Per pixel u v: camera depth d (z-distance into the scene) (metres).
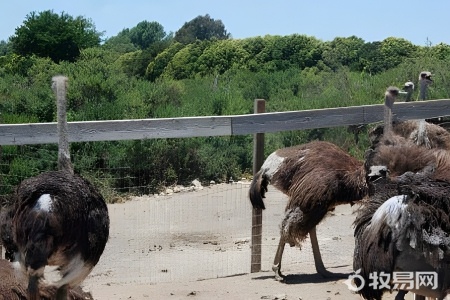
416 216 4.12
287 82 22.33
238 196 11.59
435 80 16.66
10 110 14.01
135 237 8.90
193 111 15.38
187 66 31.58
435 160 5.15
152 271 7.37
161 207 10.82
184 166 12.97
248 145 14.04
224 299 6.26
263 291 6.53
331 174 6.54
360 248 4.43
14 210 4.15
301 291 6.51
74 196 4.08
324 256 7.90
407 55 28.69
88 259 4.20
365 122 7.77
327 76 22.52
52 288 4.27
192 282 6.89
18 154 10.71
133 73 35.31
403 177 4.37
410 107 8.05
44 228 3.91
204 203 11.08
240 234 9.09
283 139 13.05
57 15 30.88
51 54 30.00
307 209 6.60
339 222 9.55
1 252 5.53
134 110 14.41
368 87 18.14
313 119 7.51
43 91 14.85
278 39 31.47
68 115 13.35
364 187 6.43
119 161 12.19
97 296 6.33
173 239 8.84
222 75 27.95
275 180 6.89
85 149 12.08
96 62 18.09
